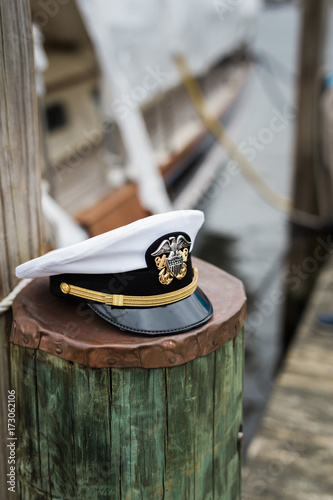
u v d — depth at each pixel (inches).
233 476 52.0
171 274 44.2
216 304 47.6
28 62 47.3
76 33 210.4
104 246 42.5
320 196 215.0
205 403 44.5
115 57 193.5
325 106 190.5
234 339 46.7
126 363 40.1
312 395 130.4
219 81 499.8
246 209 362.6
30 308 45.5
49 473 45.7
